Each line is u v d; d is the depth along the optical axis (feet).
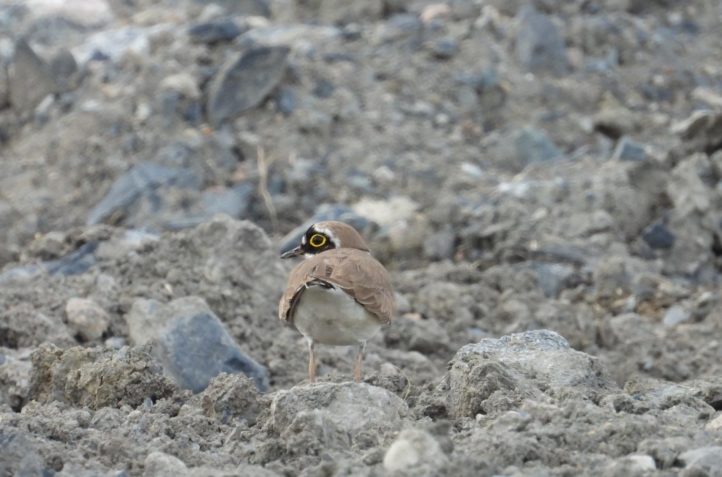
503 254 51.67
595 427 24.71
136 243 46.91
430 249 52.11
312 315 31.78
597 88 65.00
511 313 46.52
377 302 31.96
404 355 41.42
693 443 24.13
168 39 63.77
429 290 47.03
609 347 45.06
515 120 62.23
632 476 22.22
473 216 53.62
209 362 35.76
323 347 40.50
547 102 63.46
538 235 52.37
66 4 71.00
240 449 26.14
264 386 36.37
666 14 75.05
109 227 48.08
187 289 41.88
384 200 55.16
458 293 46.85
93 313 39.52
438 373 41.04
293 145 57.31
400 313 45.68
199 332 36.24
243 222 43.62
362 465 23.20
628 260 50.70
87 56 64.49
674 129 61.41
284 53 59.98
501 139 59.82
